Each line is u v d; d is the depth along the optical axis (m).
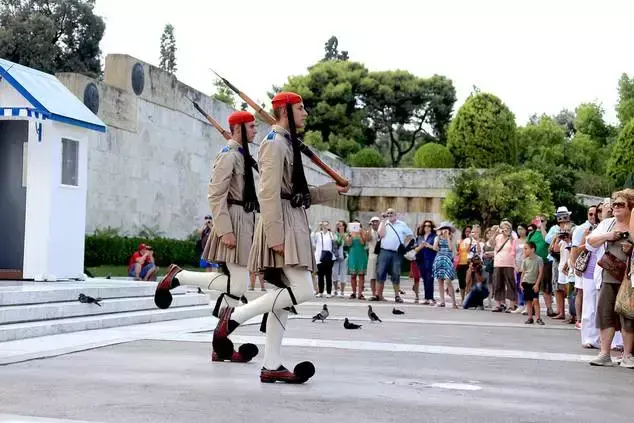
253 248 7.49
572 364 9.77
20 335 10.36
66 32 49.03
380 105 68.69
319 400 6.63
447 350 10.57
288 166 7.42
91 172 23.25
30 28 45.88
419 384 7.67
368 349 10.34
